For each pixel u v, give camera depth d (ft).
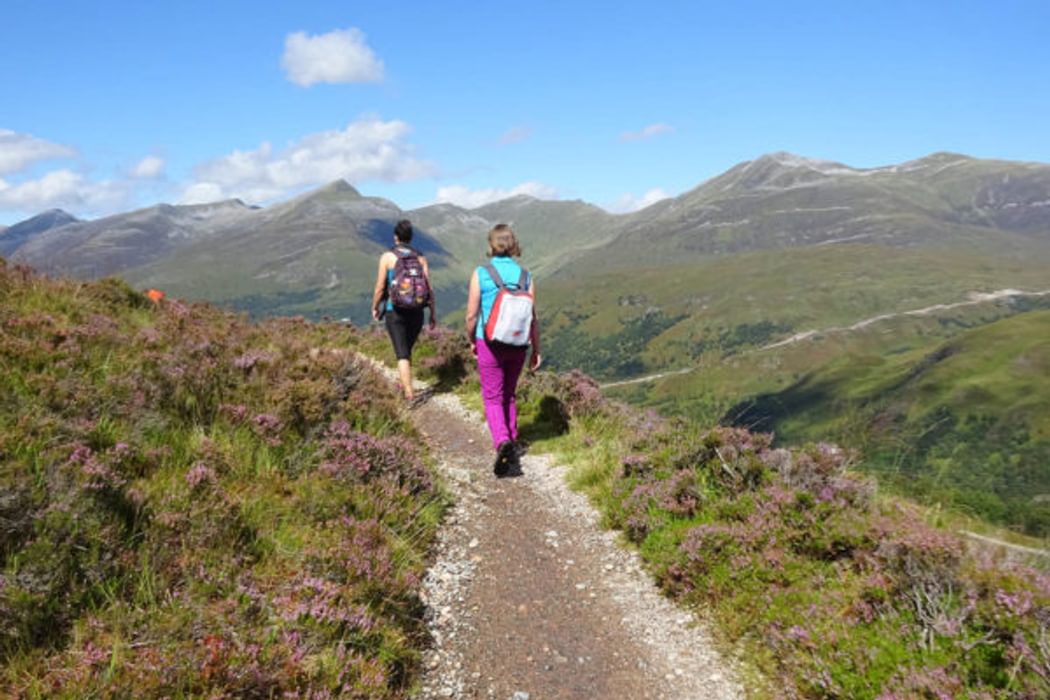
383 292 37.04
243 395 25.09
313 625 14.23
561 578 20.74
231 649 12.48
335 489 20.75
